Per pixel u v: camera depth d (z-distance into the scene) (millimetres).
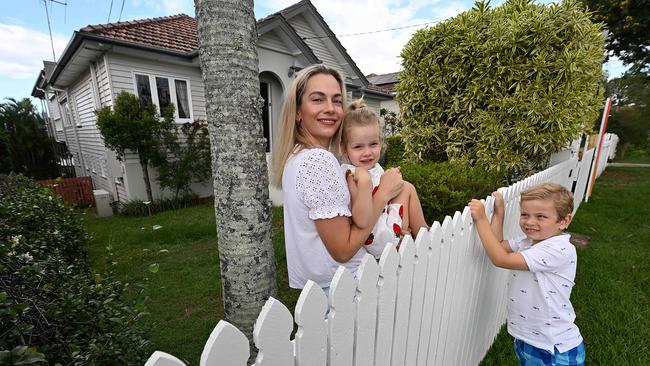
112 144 6898
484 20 3891
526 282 1587
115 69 7188
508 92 3791
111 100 7234
